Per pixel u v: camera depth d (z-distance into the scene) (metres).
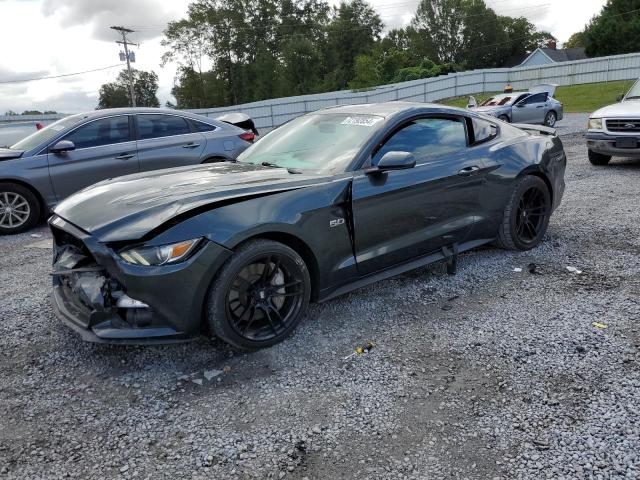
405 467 2.29
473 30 85.56
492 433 2.49
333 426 2.58
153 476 2.28
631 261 4.65
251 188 3.26
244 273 3.17
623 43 58.91
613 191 7.51
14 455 2.43
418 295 4.12
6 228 6.88
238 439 2.50
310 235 3.37
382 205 3.73
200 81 72.81
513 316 3.69
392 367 3.09
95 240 2.94
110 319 2.98
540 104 19.36
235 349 3.34
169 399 2.85
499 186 4.56
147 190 3.37
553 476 2.21
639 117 8.62
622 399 2.70
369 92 42.00
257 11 74.44
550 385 2.85
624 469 2.23
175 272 2.87
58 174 6.98
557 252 4.98
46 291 4.52
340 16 80.06
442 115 4.36
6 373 3.15
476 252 5.07
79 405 2.81
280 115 41.75
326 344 3.39
